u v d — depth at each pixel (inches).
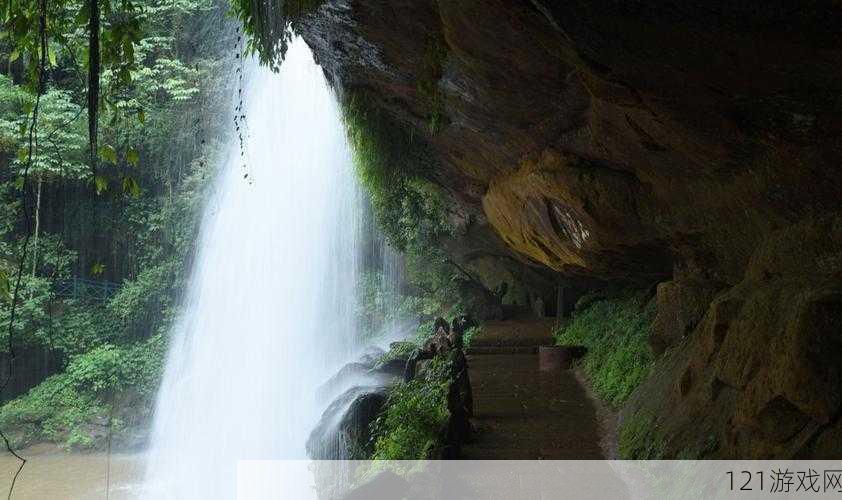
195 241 956.6
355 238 1030.4
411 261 1000.9
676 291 339.0
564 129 297.0
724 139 203.9
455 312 906.7
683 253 338.0
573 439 342.0
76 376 839.7
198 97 922.1
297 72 882.8
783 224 222.4
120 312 922.1
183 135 933.8
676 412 251.8
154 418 848.9
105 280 971.3
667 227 313.6
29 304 838.5
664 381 306.5
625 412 346.9
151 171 949.8
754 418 177.3
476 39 229.9
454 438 329.7
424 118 376.2
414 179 610.2
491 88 276.1
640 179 299.4
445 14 223.6
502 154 382.0
